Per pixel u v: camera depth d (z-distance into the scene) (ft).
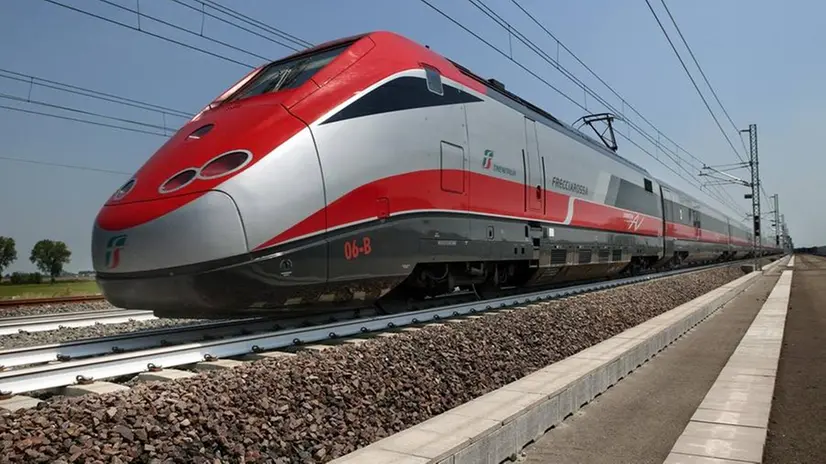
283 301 23.61
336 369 17.69
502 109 37.29
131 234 22.17
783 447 17.71
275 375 16.08
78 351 21.80
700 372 27.86
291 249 22.71
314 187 23.53
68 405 12.21
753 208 132.05
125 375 17.43
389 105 27.61
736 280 89.04
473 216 32.58
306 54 29.94
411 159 28.14
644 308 44.14
